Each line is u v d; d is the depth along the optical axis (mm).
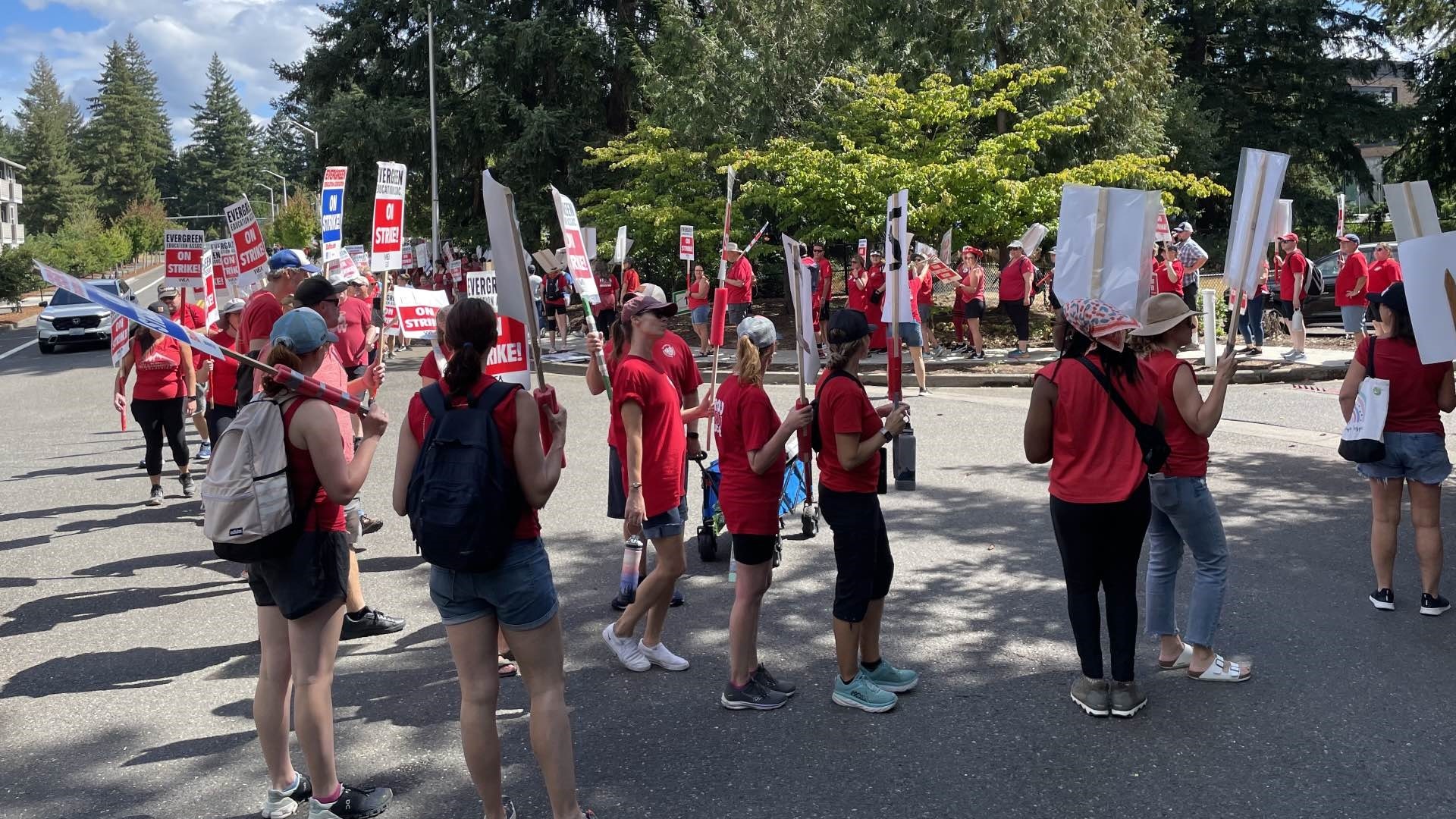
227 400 8055
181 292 9375
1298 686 4895
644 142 25859
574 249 5895
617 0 33812
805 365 5262
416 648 5668
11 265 43812
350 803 3934
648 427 5059
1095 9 21391
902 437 4746
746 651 4785
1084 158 22391
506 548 3465
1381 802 3889
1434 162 34906
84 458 11547
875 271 16672
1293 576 6422
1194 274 17266
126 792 4195
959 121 20484
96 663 5547
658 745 4484
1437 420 5617
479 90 33031
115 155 126812
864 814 3891
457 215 37875
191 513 8852
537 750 3604
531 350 4254
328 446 3676
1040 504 8328
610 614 6113
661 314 5047
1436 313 5180
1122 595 4586
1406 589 6145
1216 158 35500
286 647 3969
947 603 6145
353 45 35219
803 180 19422
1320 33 36969
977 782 4105
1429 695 4754
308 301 5758
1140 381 4465
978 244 22500
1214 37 37656
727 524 4758
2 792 4195
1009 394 14570
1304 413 12094
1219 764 4188
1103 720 4598
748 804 3984
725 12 25219
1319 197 39156
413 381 17672
